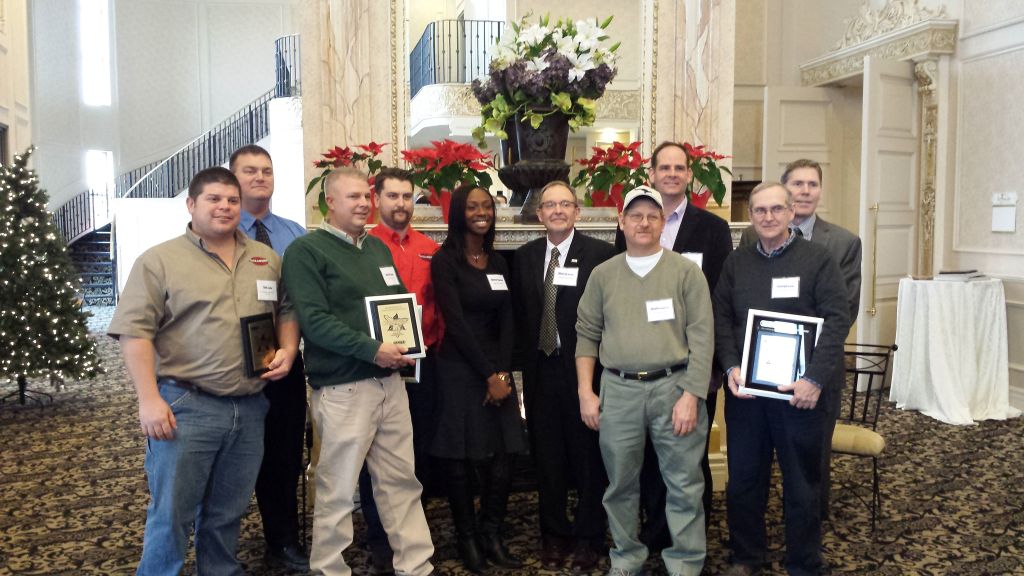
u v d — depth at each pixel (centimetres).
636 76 440
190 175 1570
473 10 429
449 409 307
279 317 284
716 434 415
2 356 590
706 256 330
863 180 647
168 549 252
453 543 342
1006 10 580
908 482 418
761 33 782
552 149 377
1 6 898
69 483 436
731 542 303
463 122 433
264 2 1753
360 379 278
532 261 324
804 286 281
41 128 1506
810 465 283
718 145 435
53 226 636
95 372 637
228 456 269
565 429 318
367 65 401
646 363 281
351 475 275
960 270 629
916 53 643
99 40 1623
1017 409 578
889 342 671
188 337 254
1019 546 334
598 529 311
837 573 308
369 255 292
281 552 315
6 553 335
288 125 1288
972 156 622
